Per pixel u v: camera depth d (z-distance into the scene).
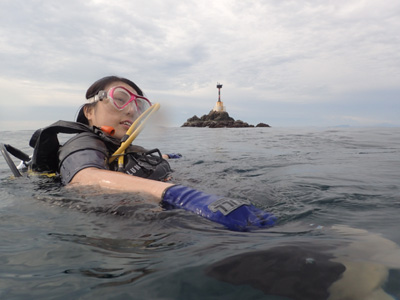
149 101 2.59
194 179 2.39
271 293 0.70
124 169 2.04
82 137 2.02
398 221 1.41
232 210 1.16
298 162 3.88
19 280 0.85
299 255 0.86
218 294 0.73
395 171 3.10
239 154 5.10
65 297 0.77
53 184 1.96
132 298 0.74
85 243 1.09
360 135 10.66
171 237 1.07
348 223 1.38
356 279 0.73
